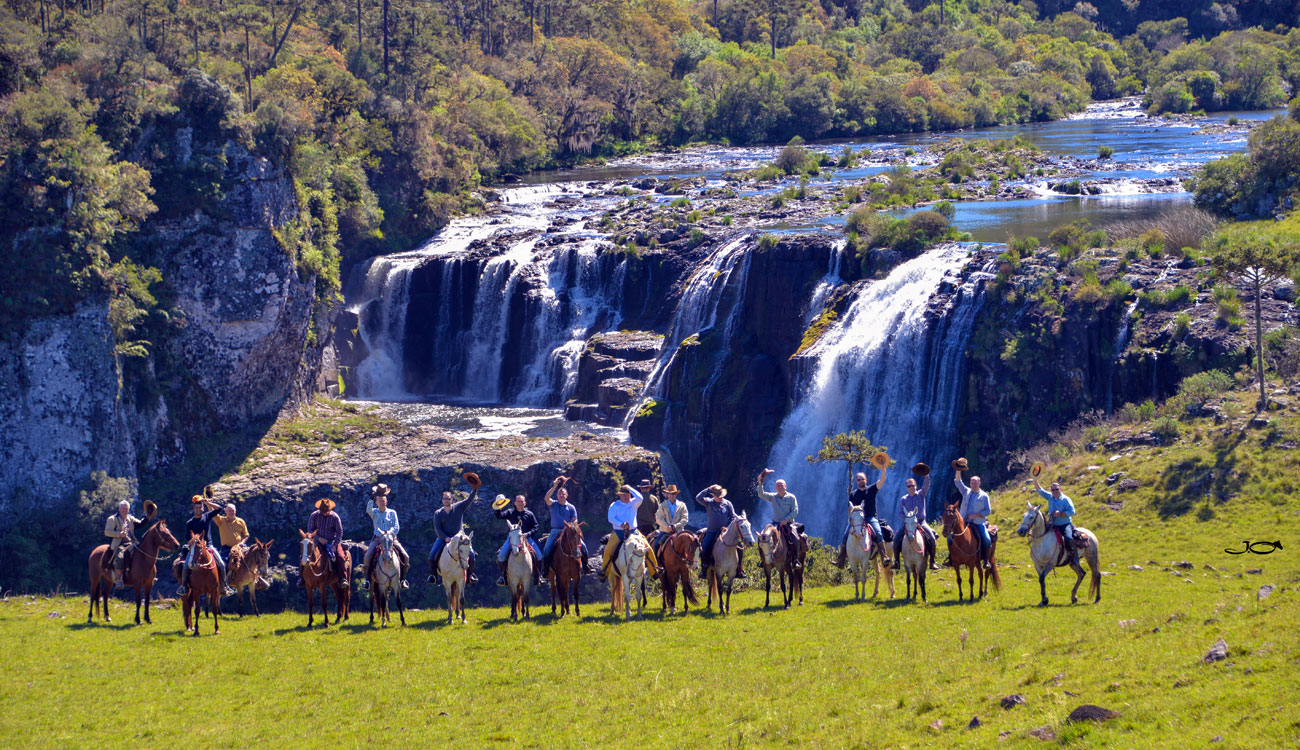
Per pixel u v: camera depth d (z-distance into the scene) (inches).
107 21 3265.3
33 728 879.7
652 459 2546.8
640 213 3996.1
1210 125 6466.5
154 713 912.9
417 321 3553.2
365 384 3494.1
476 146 5359.3
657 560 1193.4
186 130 2728.8
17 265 2276.1
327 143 3924.7
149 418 2524.6
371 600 1216.8
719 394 2746.1
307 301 2974.9
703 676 924.6
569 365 3198.8
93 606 1286.9
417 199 4128.9
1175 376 2042.3
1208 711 641.6
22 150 2322.8
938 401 2410.2
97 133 2647.6
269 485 2374.5
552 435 2819.9
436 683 957.8
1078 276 2313.0
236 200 2746.1
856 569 1222.9
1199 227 2610.7
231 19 4603.8
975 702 759.1
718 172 5689.0
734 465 2694.4
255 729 864.3
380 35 5930.1
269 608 2114.9
